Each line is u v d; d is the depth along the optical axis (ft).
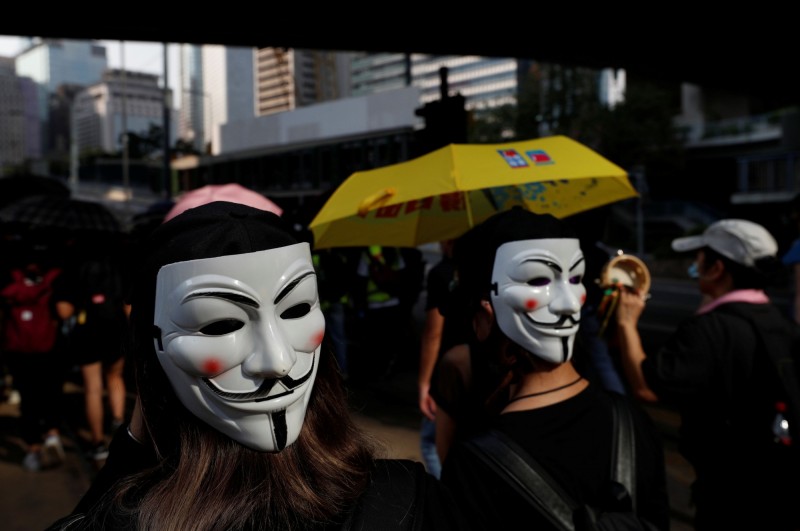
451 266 8.14
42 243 12.78
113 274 13.12
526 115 101.65
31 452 13.25
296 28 36.50
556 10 38.27
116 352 13.57
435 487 3.31
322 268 15.81
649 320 34.19
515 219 4.69
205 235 2.64
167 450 2.85
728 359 6.01
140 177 211.20
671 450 13.44
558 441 4.19
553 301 4.45
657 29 43.88
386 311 17.22
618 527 3.86
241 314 2.63
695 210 95.86
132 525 2.65
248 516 2.67
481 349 5.10
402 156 36.68
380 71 291.38
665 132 95.81
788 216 13.51
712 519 6.28
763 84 67.15
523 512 3.97
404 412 16.02
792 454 5.78
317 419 3.11
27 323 12.74
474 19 38.11
